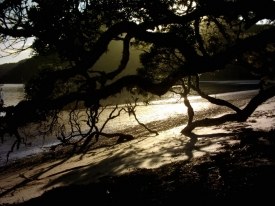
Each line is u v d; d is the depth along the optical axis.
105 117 38.25
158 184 10.10
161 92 7.69
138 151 19.47
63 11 7.15
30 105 6.61
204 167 11.46
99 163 17.55
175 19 8.03
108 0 8.25
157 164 14.60
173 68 18.39
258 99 10.59
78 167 17.36
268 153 11.79
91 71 8.31
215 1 7.64
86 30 8.47
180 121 33.75
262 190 7.60
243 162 10.97
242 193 7.64
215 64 7.54
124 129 30.86
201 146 17.42
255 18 8.79
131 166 15.23
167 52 16.70
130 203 8.52
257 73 15.65
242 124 23.58
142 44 14.84
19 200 12.16
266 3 7.25
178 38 7.80
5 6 6.81
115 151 21.02
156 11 8.45
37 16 6.87
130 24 7.48
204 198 7.84
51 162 20.56
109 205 8.62
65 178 15.13
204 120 11.77
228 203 7.24
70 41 7.36
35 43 7.91
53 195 10.40
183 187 9.05
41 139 27.00
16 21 7.05
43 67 9.80
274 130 16.72
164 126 31.23
